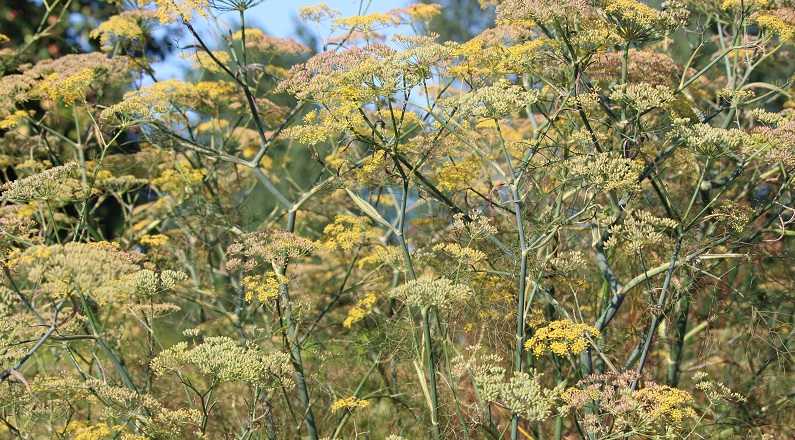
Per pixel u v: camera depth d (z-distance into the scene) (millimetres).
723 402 9273
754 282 11727
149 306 8078
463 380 10258
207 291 11922
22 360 7086
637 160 9164
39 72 12078
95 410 10102
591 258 11477
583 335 8180
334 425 10578
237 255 11570
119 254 7676
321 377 10648
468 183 9992
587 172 7684
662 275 10320
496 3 11945
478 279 9820
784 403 11211
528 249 7691
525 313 8039
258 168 10695
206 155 11008
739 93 9789
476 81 9602
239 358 6957
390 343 9820
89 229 11062
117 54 13133
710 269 10641
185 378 8172
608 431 7422
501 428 10516
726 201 8867
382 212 14453
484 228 8445
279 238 9188
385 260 10000
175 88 11938
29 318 7621
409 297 7387
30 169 13227
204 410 7203
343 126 8336
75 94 10656
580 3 8555
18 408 7629
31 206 11250
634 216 10188
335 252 12930
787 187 9500
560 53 9359
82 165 12109
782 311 12133
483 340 10195
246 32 13148
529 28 9984
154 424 7137
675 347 10867
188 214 12555
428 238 11820
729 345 12484
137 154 13719
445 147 9508
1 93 11516
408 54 8086
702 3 11648
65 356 10062
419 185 9617
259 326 12398
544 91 10914
